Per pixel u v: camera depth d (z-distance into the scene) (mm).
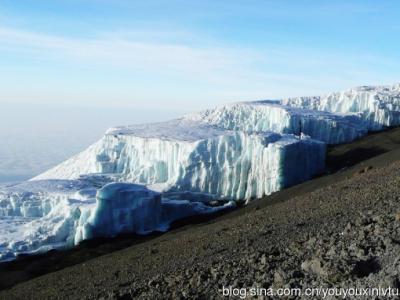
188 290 19969
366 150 108750
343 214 28859
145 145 116125
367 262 16781
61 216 76875
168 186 99938
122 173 117812
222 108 143000
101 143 127500
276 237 27906
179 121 146750
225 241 32062
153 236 73500
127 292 23047
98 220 73438
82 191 85500
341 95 144125
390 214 22516
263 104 138500
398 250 16969
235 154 96375
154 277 26641
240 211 72438
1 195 89250
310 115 124062
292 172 90312
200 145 100625
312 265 17734
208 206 89938
